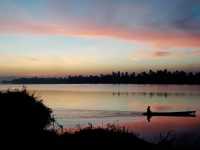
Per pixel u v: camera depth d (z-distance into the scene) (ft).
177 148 52.80
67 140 42.27
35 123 46.21
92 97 401.49
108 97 404.16
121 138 43.39
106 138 43.06
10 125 43.34
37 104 47.93
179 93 539.29
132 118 165.68
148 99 361.92
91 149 39.91
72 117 157.58
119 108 229.25
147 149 42.11
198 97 407.85
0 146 39.06
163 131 101.24
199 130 106.32
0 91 47.14
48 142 41.37
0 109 43.93
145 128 113.39
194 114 191.62
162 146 44.73
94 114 178.29
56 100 321.93
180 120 155.43
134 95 469.16
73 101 309.22
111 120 151.64
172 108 242.99
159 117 175.52
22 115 44.96
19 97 46.52
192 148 54.85
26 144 40.37
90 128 48.55
